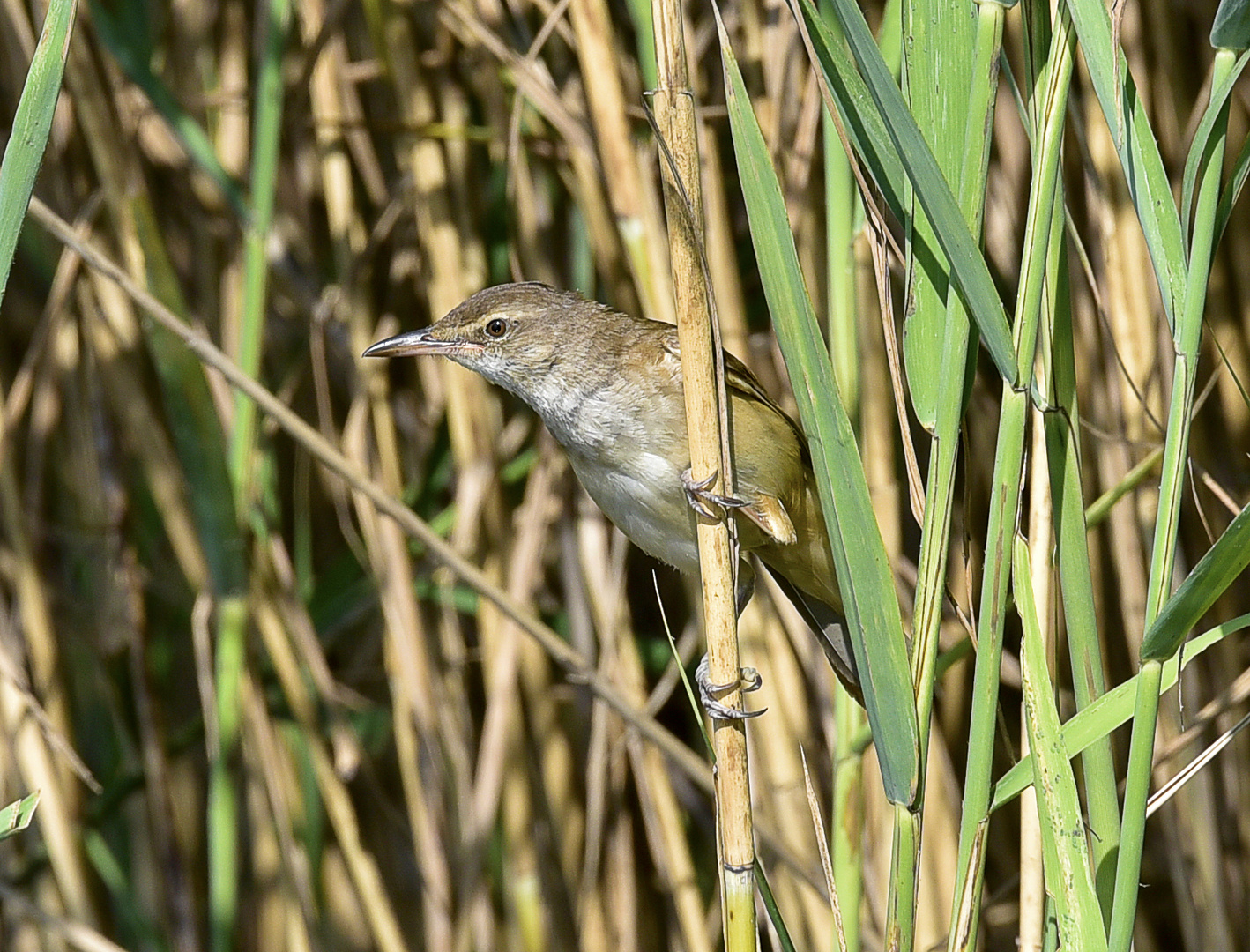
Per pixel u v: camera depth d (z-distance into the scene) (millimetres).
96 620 4824
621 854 4766
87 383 4789
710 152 4723
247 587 4750
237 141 4773
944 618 4754
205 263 4789
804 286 4598
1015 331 4594
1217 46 4594
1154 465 4691
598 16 4699
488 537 4766
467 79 4777
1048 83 4598
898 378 4602
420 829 4762
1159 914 4777
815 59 4605
